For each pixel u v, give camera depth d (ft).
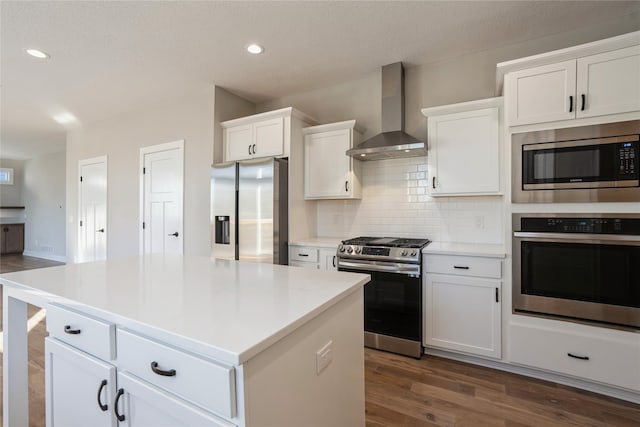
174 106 12.92
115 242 15.10
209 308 3.45
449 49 9.18
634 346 6.11
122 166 14.84
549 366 6.86
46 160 24.23
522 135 7.06
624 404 6.23
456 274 7.79
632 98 6.05
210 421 2.68
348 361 4.34
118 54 9.26
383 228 10.73
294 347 3.20
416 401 6.41
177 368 2.88
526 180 7.03
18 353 5.09
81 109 14.02
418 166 10.22
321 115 11.86
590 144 6.41
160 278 4.89
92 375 3.63
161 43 8.70
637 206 6.06
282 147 10.53
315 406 3.58
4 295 4.97
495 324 7.40
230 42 8.70
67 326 3.90
